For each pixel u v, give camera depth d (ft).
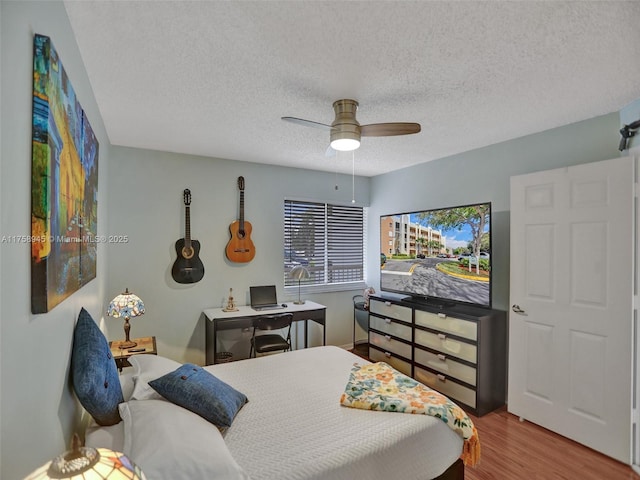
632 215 7.09
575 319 7.96
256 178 13.08
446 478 5.48
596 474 6.86
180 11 4.49
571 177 8.07
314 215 14.70
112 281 10.66
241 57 5.63
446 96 7.11
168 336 11.47
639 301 7.19
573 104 7.53
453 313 9.95
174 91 6.88
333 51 5.44
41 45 2.99
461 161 11.55
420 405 5.69
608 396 7.39
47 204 2.98
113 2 4.27
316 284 14.74
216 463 3.80
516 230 9.20
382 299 12.51
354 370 7.30
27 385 2.80
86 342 4.66
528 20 4.67
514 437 8.20
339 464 4.38
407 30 4.90
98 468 2.06
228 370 7.48
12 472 2.49
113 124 8.81
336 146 7.44
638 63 5.82
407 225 12.49
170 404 4.94
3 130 2.35
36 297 2.92
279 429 5.10
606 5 4.35
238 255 12.47
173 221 11.55
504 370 9.95
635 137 7.34
